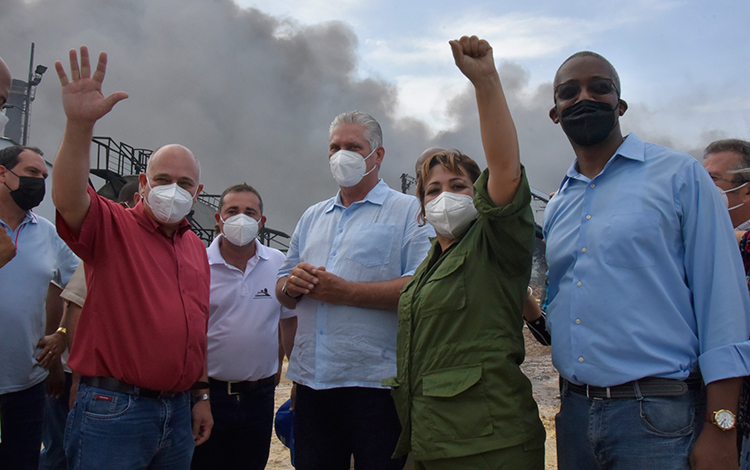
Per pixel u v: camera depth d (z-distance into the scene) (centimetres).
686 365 192
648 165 212
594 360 202
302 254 338
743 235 273
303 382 304
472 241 232
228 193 400
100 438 246
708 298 191
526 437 208
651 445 187
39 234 365
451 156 258
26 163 342
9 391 330
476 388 211
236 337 367
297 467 303
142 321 261
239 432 370
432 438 214
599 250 209
